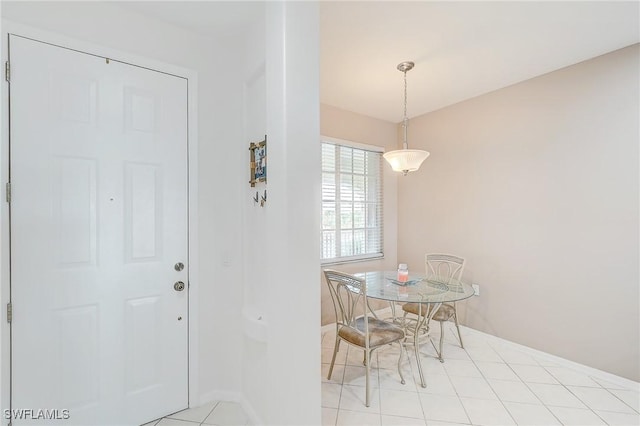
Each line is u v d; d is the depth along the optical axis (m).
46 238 1.43
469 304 3.20
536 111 2.69
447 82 2.81
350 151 3.63
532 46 2.20
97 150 1.56
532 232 2.71
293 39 1.38
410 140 3.84
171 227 1.80
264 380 1.62
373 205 3.86
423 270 3.69
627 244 2.19
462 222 3.28
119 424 1.62
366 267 3.66
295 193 1.38
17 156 1.36
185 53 1.85
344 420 1.84
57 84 1.46
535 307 2.69
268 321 1.47
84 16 1.53
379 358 2.67
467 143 3.23
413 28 1.98
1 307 1.33
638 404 2.00
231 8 1.65
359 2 1.72
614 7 1.77
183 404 1.83
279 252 1.40
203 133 1.91
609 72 2.28
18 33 1.37
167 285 1.78
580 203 2.42
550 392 2.13
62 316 1.47
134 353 1.67
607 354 2.28
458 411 1.93
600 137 2.32
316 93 1.45
